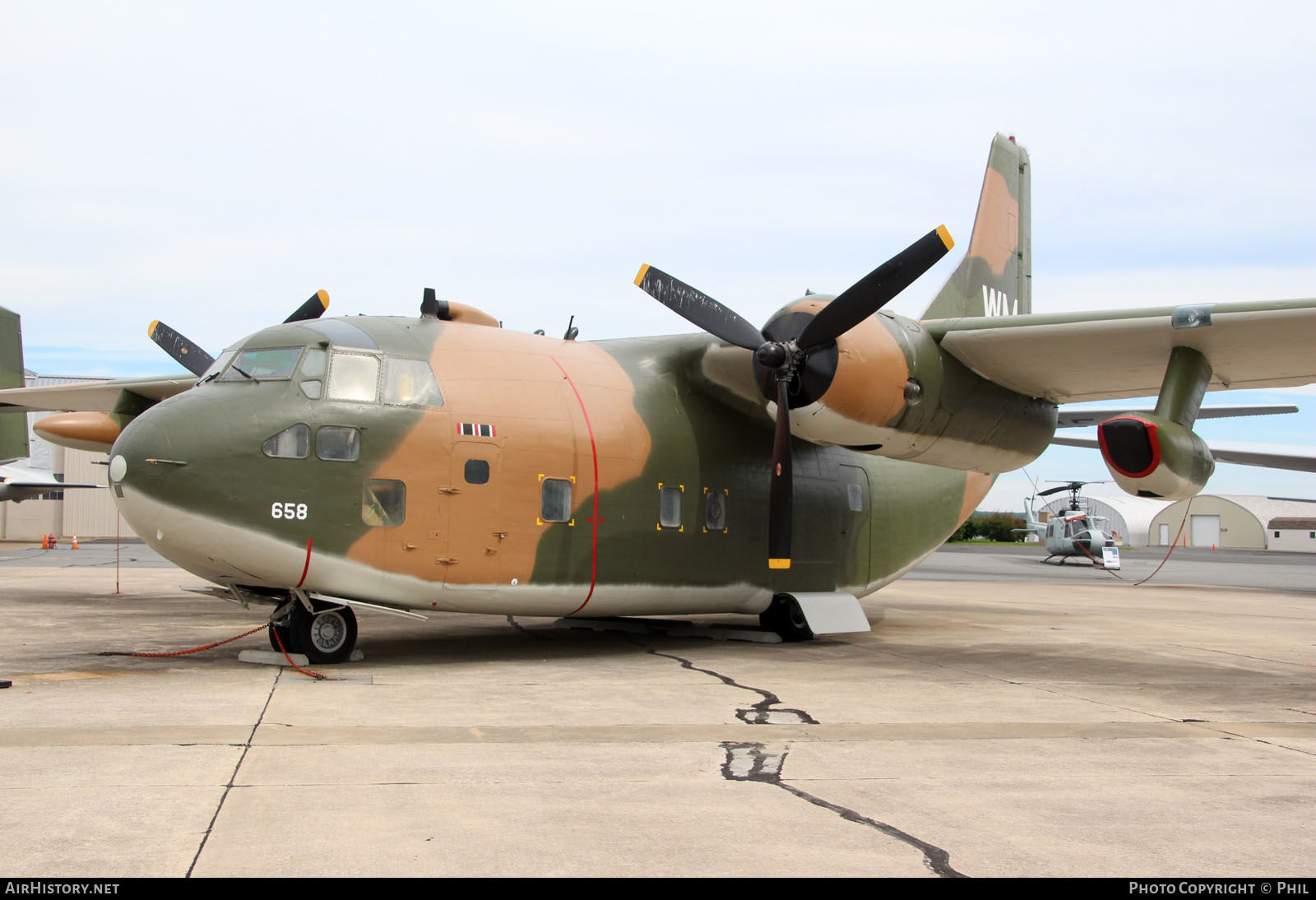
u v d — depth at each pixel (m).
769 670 9.90
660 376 11.88
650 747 6.23
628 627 13.59
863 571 13.79
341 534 9.23
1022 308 16.77
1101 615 17.44
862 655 11.25
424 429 9.68
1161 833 4.62
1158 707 7.96
